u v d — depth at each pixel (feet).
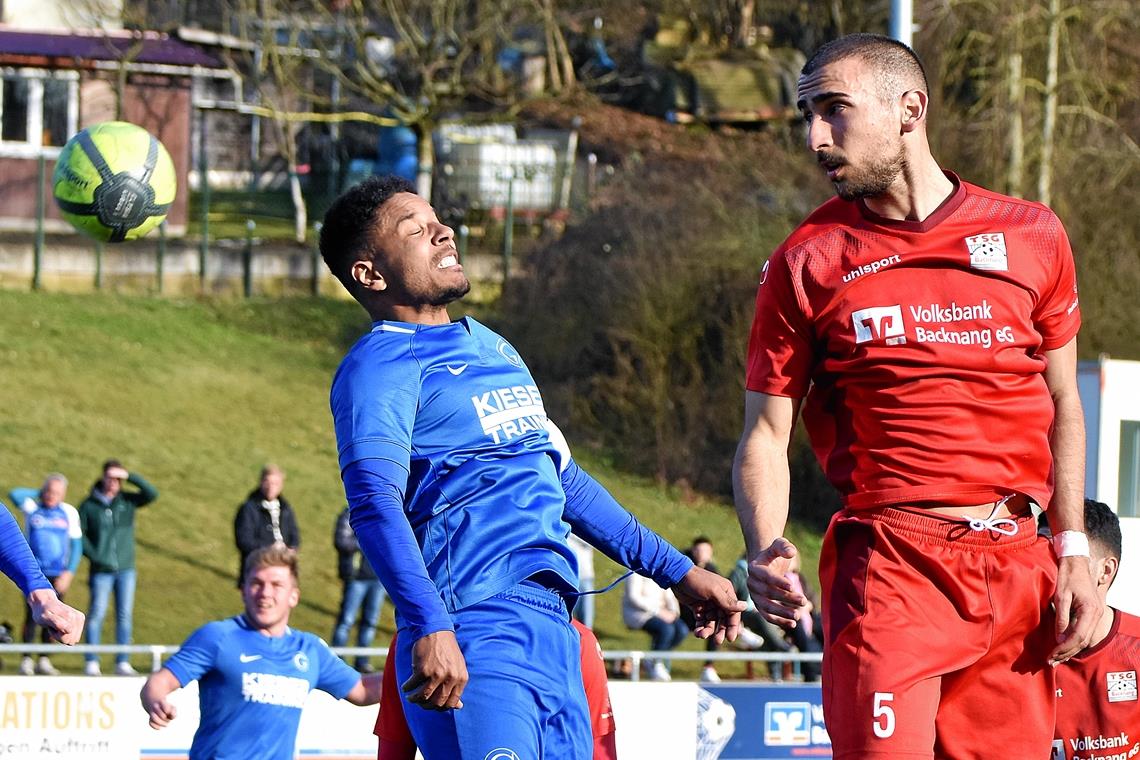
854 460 16.85
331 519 92.32
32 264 126.72
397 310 16.90
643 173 126.52
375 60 156.97
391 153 159.12
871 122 16.43
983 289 16.49
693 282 114.73
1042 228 16.78
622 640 80.84
